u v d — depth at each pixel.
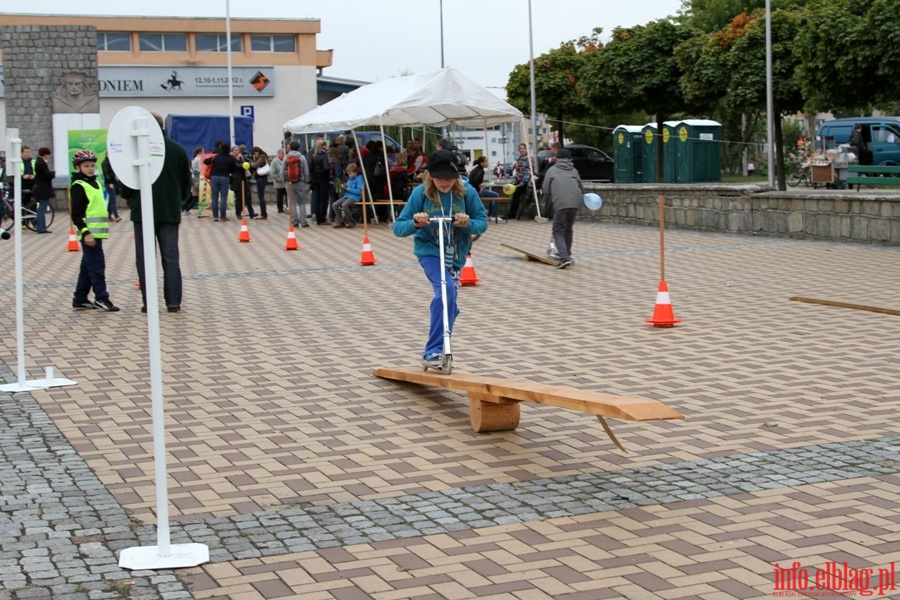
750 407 7.89
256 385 8.98
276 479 6.45
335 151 27.19
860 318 11.45
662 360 9.59
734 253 18.03
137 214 12.84
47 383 9.07
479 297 13.66
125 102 54.47
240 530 5.58
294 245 20.52
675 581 4.82
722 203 22.06
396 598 4.70
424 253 8.53
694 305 12.64
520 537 5.40
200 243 22.22
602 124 50.47
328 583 4.88
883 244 18.50
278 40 57.19
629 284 14.58
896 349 9.83
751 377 8.85
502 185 29.22
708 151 34.16
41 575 4.99
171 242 12.84
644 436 7.23
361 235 23.61
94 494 6.21
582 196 16.58
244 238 22.45
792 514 5.62
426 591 4.77
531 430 7.48
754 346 10.12
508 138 48.69
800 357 9.57
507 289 14.35
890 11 24.81
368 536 5.46
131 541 5.44
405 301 13.51
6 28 37.09
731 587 4.73
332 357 10.08
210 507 5.95
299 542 5.39
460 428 7.55
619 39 37.06
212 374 9.43
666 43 36.00
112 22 54.44
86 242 12.95
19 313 8.98
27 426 7.75
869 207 18.70
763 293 13.43
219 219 28.88
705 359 9.59
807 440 7.00
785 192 21.23
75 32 37.44
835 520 5.52
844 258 16.81
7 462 6.86
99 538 5.49
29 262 19.06
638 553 5.16
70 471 6.66
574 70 42.00
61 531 5.59
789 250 18.25
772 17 30.59
